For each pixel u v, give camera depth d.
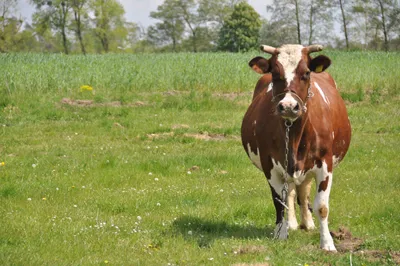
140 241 7.65
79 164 12.88
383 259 6.75
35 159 13.25
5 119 18.92
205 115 20.03
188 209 9.49
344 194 10.33
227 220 8.91
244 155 13.73
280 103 6.55
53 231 7.96
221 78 26.59
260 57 7.05
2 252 6.86
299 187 8.14
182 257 6.96
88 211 9.21
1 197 10.19
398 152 14.16
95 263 6.73
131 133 16.91
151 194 10.45
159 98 23.17
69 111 20.61
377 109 21.50
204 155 13.66
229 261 6.80
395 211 9.08
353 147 14.64
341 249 7.34
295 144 7.06
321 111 7.32
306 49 7.01
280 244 7.36
